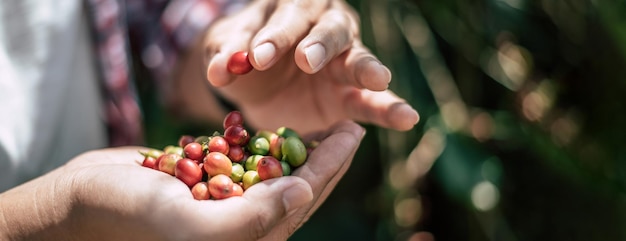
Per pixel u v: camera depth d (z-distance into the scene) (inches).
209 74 28.4
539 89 41.9
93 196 23.1
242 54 27.9
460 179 39.3
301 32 27.4
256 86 31.7
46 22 33.3
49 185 24.4
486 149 42.1
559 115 41.5
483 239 41.9
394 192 42.1
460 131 41.0
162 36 37.3
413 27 42.1
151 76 38.2
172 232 22.5
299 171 25.2
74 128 35.7
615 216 39.5
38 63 33.3
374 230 45.6
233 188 24.2
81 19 34.9
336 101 30.7
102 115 36.6
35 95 33.3
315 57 26.1
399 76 41.3
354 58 28.3
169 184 23.3
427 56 42.0
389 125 29.3
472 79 42.5
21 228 24.0
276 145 26.4
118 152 28.6
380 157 45.6
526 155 41.8
